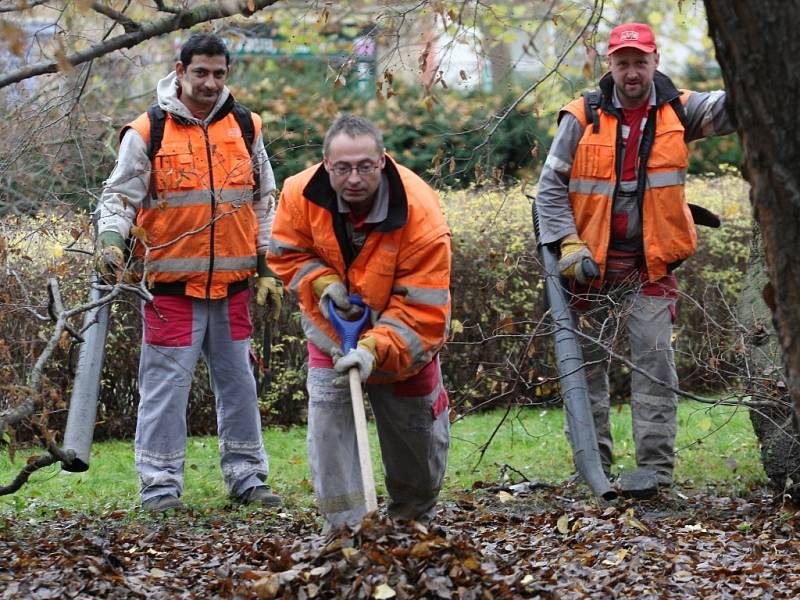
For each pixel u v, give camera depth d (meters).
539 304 10.31
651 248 6.96
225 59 6.64
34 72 6.44
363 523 4.36
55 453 5.53
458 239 10.27
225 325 6.89
